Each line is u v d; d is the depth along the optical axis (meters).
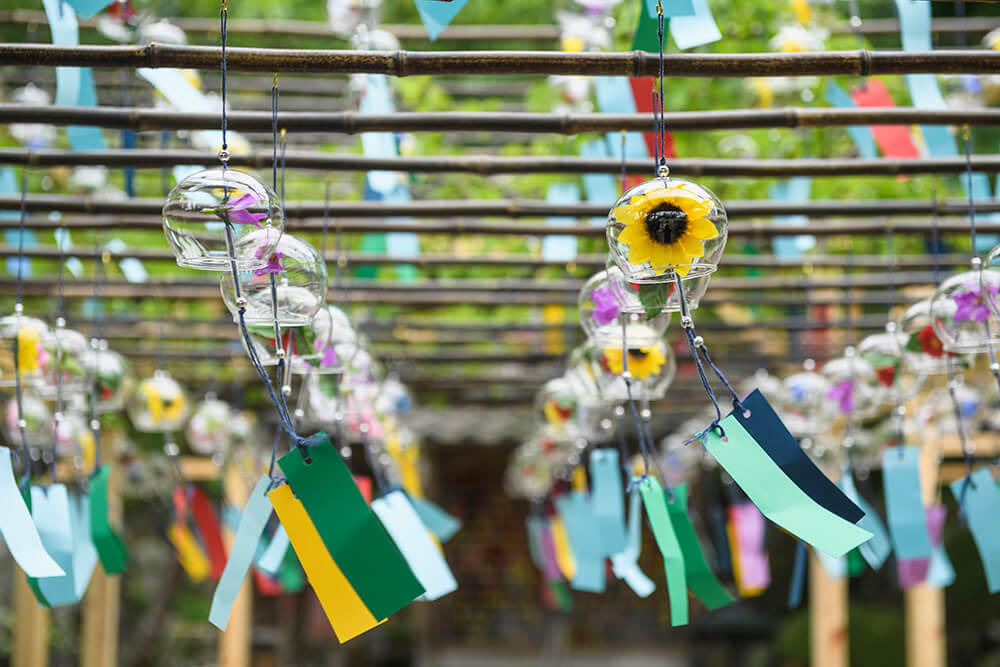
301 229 3.18
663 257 1.71
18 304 2.50
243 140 3.24
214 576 3.45
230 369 5.24
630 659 11.32
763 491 1.65
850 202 2.82
